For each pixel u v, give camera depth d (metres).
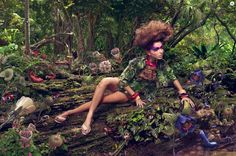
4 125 4.02
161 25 4.43
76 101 4.53
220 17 7.01
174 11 6.52
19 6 6.95
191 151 4.35
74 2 6.08
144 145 4.40
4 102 4.26
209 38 8.59
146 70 4.52
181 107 4.42
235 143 4.55
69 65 5.33
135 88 4.51
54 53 6.93
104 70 5.27
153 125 4.45
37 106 4.26
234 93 5.48
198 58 6.30
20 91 4.35
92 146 4.22
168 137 4.46
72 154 4.11
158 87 4.65
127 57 6.12
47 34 7.31
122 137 4.33
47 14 6.96
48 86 4.57
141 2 5.99
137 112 4.41
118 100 4.46
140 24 6.39
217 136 4.59
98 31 6.66
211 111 4.71
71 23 6.52
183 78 5.29
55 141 3.92
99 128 4.36
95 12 6.30
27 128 3.90
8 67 4.50
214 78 5.31
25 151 3.73
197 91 5.03
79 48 6.26
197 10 6.19
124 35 6.60
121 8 6.12
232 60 5.86
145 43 4.47
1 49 4.76
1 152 3.70
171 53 5.52
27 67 4.55
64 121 4.29
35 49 6.02
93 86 4.82
